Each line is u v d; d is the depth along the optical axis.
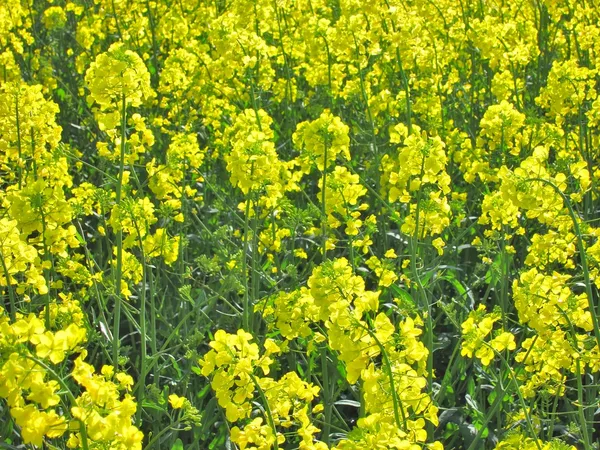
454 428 4.45
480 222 4.48
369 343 2.74
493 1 8.04
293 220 4.83
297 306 3.62
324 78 6.82
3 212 4.16
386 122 6.71
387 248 5.70
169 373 4.89
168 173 4.93
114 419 2.21
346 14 6.77
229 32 5.80
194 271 5.73
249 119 5.20
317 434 4.35
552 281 3.38
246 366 2.69
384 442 2.40
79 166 5.84
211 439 4.48
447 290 5.55
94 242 6.29
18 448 3.76
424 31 6.20
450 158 6.08
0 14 7.31
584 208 5.90
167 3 8.74
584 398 4.65
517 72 7.28
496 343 3.38
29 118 4.38
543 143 5.46
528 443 3.06
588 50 7.53
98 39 8.49
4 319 3.44
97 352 5.11
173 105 6.79
